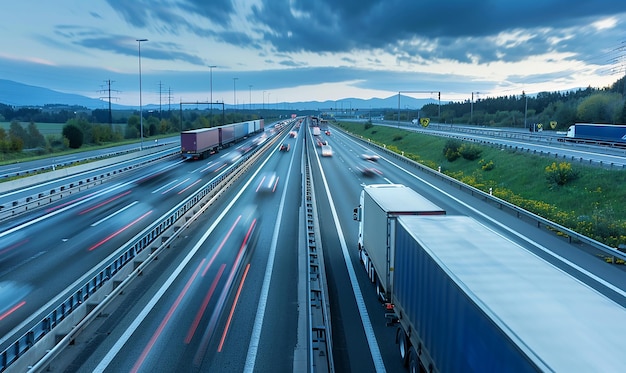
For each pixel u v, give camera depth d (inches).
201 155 2618.1
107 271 648.4
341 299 628.7
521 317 248.5
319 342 494.3
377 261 616.1
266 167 2235.5
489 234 427.2
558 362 202.5
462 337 291.1
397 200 631.8
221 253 843.4
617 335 228.8
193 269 751.7
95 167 2212.1
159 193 1505.9
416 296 403.2
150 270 745.6
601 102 3710.6
